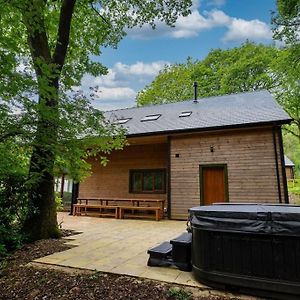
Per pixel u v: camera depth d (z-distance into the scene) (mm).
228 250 2805
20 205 5301
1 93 3457
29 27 4703
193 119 9922
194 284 2953
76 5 7559
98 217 10188
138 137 9977
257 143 8344
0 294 3041
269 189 7965
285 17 12344
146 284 3029
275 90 20000
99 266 3615
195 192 9031
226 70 23062
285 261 2535
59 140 4574
